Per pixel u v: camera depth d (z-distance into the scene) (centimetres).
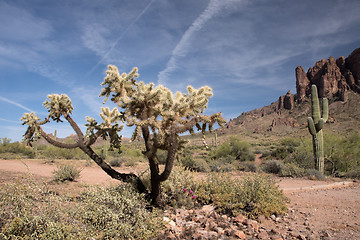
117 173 661
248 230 508
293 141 2370
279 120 13238
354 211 670
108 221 411
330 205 735
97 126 670
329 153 1622
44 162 1794
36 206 395
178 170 791
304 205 737
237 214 592
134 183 634
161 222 478
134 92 611
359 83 12194
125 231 396
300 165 1611
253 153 2403
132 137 532
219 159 2167
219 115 552
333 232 516
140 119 563
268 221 582
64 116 645
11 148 2839
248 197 640
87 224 398
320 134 1486
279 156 2180
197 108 559
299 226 554
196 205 674
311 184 1126
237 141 2452
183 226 511
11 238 326
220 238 444
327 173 1539
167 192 707
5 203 387
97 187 529
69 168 1034
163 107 568
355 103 10831
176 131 546
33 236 334
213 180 771
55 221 368
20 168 1388
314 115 1511
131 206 465
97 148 2888
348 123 8931
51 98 643
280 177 1390
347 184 1129
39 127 625
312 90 1531
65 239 343
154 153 577
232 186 706
